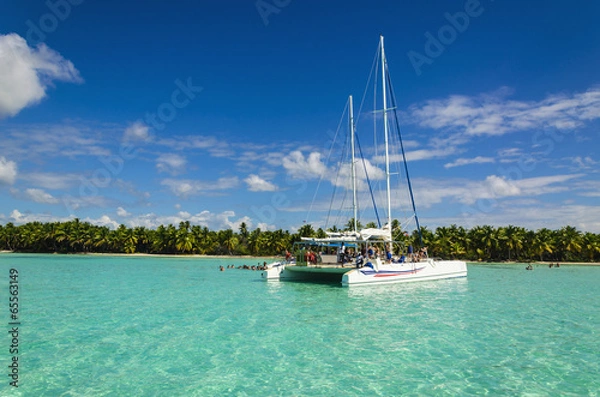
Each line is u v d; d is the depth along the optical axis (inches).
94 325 521.7
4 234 4195.4
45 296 807.7
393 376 334.3
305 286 990.4
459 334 475.8
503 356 390.0
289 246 3499.0
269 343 433.1
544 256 3284.9
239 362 369.4
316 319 559.8
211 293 856.9
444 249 3181.6
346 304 695.1
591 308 681.6
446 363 367.9
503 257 3272.6
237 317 575.2
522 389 307.4
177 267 1978.3
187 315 591.8
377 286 954.1
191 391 301.1
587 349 415.2
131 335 467.5
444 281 1139.3
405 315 592.1
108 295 823.7
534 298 816.3
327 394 296.8
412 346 422.3
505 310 648.4
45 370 345.4
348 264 1055.6
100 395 292.5
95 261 2527.1
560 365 363.6
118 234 3944.4
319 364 364.5
